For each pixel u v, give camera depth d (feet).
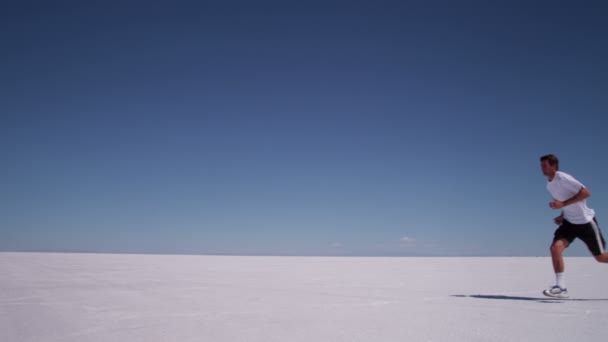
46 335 7.92
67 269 24.44
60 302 11.89
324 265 30.68
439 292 14.12
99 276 20.16
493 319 9.06
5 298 12.75
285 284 16.87
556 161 12.58
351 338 7.47
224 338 7.55
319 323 8.83
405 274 22.24
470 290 14.66
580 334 7.55
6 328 8.52
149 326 8.62
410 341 7.22
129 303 11.71
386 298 12.64
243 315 9.80
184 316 9.70
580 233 12.20
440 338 7.39
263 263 32.65
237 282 17.65
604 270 23.59
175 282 17.54
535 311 10.03
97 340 7.50
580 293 13.51
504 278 19.67
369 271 24.40
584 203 12.14
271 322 8.96
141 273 22.03
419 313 9.92
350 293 13.89
